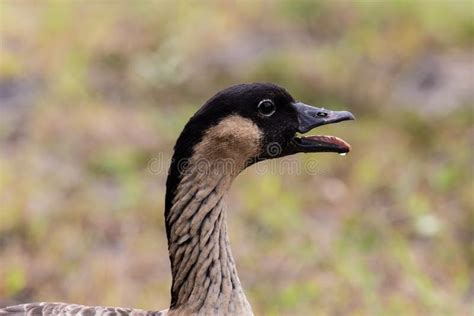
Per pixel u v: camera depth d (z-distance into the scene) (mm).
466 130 16047
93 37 19328
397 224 13344
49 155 14992
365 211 13742
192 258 7219
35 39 19312
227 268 7273
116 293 11227
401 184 14336
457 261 12266
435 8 20453
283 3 20953
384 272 12039
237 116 7168
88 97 17047
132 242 12625
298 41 19500
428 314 11023
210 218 7191
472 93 16938
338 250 12305
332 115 7676
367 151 15344
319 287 11570
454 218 13414
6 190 13414
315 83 17391
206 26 19703
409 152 15562
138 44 19250
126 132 15688
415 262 12094
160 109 17031
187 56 18484
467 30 19531
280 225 13109
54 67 18047
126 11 20828
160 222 13188
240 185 14273
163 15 20500
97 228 12945
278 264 12227
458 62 18094
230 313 7266
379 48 18719
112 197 13906
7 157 14797
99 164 14734
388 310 11117
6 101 16938
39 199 13492
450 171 14500
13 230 12695
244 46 19016
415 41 18781
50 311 7629
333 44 19438
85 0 21406
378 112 16734
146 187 14250
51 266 11906
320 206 13977
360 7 20578
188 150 7023
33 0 21719
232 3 21078
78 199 13609
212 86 17672
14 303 11180
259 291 11586
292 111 7574
